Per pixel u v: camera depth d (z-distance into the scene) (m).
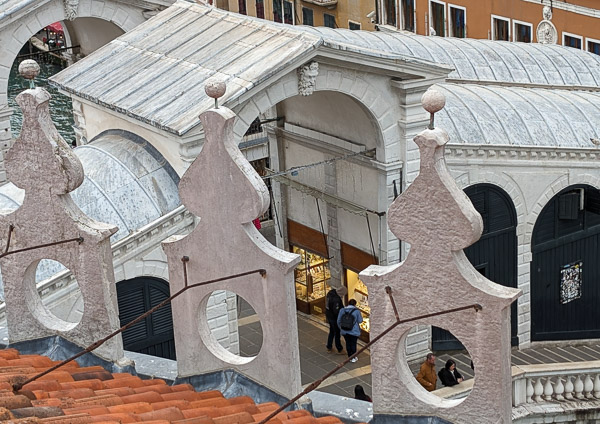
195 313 12.57
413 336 31.14
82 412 10.73
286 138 34.00
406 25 60.34
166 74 29.05
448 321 10.68
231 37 29.62
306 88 27.84
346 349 31.19
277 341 12.05
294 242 35.25
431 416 11.23
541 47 44.31
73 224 12.76
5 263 13.49
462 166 31.33
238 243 11.84
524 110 33.53
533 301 33.44
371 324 11.23
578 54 43.81
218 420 11.22
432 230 10.46
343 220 32.69
